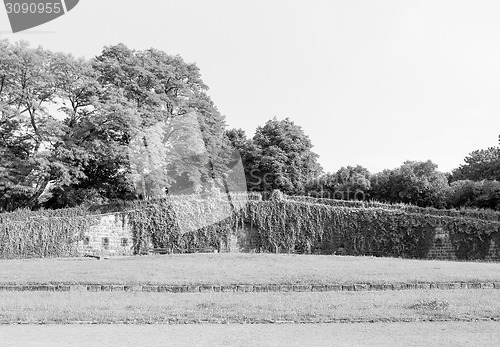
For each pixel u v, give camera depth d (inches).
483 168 3243.1
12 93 1950.1
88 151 1995.6
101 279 1051.9
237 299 888.9
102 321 753.6
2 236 1705.2
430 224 1940.2
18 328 712.4
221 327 719.7
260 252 1909.4
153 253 1818.4
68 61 1993.1
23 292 965.8
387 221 1950.1
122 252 1802.4
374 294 939.3
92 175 2151.8
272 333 679.7
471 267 1311.5
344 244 1947.6
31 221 1732.3
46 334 673.6
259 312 792.9
